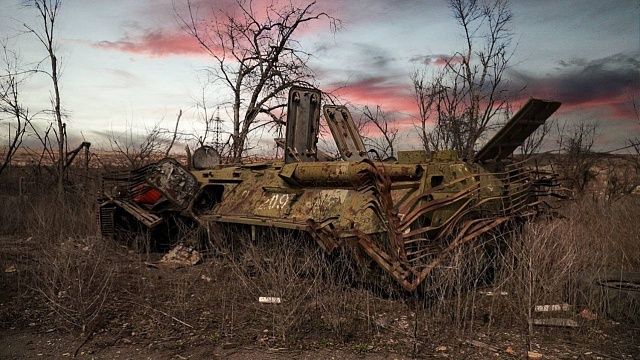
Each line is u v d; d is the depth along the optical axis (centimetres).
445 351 493
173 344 512
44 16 1465
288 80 1479
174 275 748
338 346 505
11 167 1708
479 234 641
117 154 1510
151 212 881
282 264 620
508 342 514
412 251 603
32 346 511
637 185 1453
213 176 901
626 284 612
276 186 777
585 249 725
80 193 1268
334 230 631
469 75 1349
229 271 757
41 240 925
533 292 577
